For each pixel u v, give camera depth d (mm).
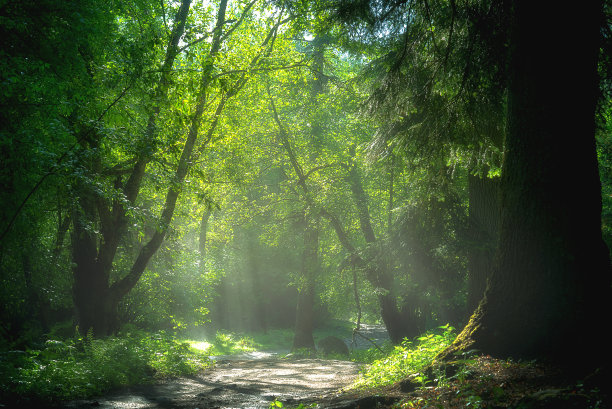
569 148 6473
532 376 5676
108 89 11562
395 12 9211
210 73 11461
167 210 15453
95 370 10102
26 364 9078
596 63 6770
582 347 5984
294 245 26562
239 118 21312
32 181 9555
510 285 6688
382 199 24141
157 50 11484
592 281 6266
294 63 18875
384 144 13906
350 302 24406
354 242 25703
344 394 7945
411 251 15719
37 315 16656
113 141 10734
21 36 9914
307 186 23938
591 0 6680
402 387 6883
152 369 12438
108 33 12281
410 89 10000
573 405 4465
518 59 6863
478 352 6594
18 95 9188
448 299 16672
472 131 10031
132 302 21125
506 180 6926
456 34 9438
